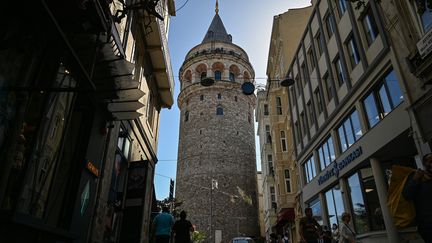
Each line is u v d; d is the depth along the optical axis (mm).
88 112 8469
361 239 13836
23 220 4828
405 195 4844
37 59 5488
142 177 11758
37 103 5621
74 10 5559
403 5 10586
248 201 48062
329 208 18062
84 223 7957
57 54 5805
